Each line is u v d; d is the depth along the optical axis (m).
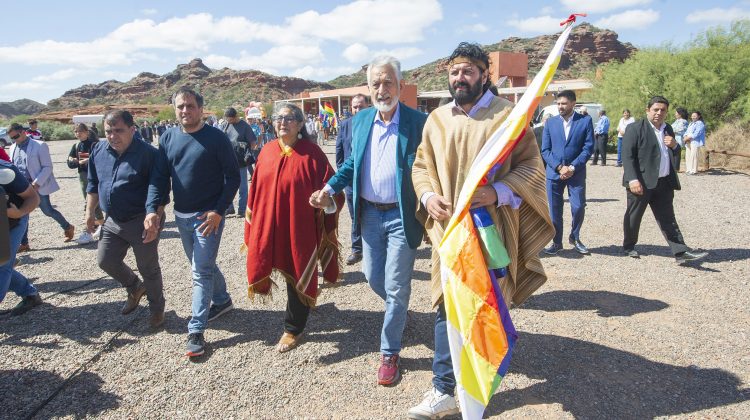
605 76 23.06
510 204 2.54
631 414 2.78
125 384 3.23
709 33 19.31
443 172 2.64
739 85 18.14
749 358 3.34
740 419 2.69
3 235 2.69
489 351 2.37
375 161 3.16
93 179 4.11
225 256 6.25
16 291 4.42
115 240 3.93
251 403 2.99
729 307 4.22
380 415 2.83
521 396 2.97
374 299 4.63
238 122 8.49
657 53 20.50
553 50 2.23
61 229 8.22
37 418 2.88
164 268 5.77
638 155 5.38
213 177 3.68
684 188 10.95
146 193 3.86
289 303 3.66
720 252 5.88
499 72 33.00
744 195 9.87
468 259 2.41
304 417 2.84
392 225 3.15
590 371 3.24
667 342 3.61
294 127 3.61
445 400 2.73
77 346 3.77
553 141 5.72
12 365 3.49
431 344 3.68
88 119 51.03
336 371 3.34
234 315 4.34
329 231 3.86
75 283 5.32
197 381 3.25
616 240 6.55
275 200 3.60
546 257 5.83
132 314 4.37
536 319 4.07
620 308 4.26
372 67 3.03
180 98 3.58
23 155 6.68
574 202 5.86
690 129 13.36
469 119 2.61
